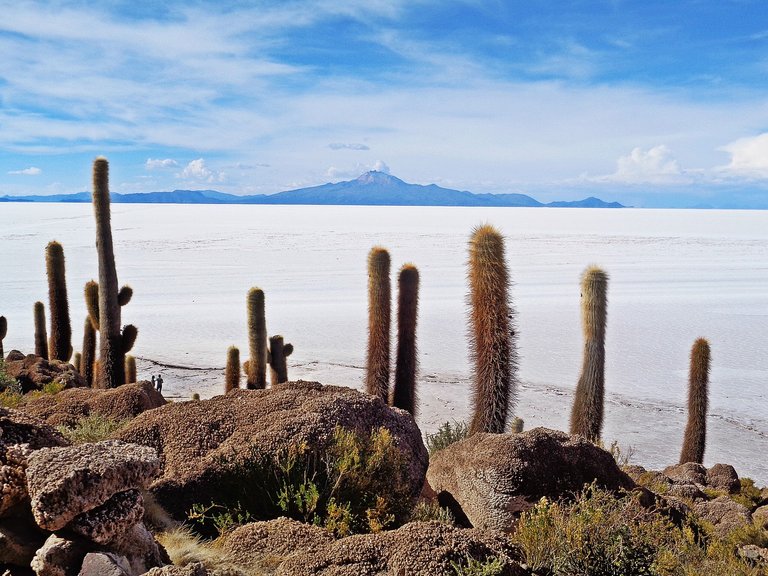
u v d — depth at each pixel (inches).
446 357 1344.7
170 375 1143.0
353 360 1294.3
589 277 443.5
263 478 190.4
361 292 2218.3
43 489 111.6
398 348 485.4
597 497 185.9
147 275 2625.5
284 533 155.5
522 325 1701.5
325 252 3710.6
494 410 371.6
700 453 618.5
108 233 588.7
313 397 242.5
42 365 607.2
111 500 118.8
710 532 240.8
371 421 226.8
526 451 218.2
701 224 7701.8
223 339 1476.4
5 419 137.6
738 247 4347.9
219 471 194.1
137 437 228.5
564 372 1251.8
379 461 198.1
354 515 179.2
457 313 1850.4
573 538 152.9
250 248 3927.2
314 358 1307.8
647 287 2416.3
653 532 177.6
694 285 2474.2
